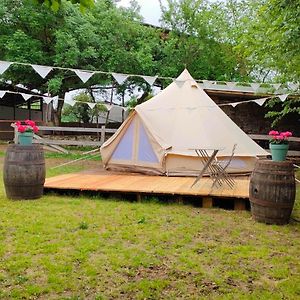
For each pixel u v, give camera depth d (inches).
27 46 431.5
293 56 192.7
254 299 98.0
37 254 125.1
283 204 165.8
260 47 235.1
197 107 297.4
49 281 105.7
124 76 255.6
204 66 497.4
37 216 170.2
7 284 103.5
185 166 273.4
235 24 534.9
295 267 119.9
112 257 123.8
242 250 133.8
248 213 189.2
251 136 398.3
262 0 326.6
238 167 281.9
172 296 99.2
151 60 454.0
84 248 131.0
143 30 480.7
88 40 442.3
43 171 207.8
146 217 174.9
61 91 490.9
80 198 212.4
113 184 229.8
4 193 218.5
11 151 200.2
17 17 440.5
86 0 85.5
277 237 150.2
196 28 503.8
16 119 634.2
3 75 444.5
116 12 468.1
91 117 653.3
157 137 278.5
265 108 463.5
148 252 129.7
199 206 202.8
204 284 106.4
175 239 144.3
